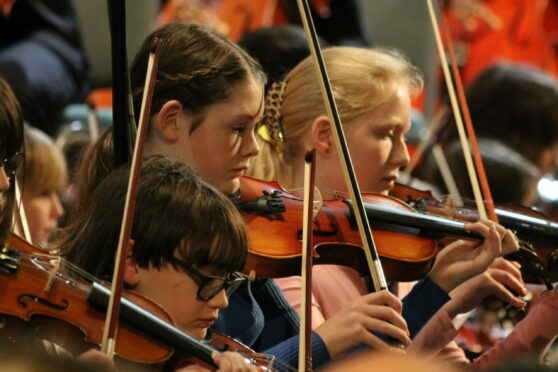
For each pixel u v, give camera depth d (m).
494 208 10.24
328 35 18.62
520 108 15.79
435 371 4.69
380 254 9.02
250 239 8.63
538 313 9.92
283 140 10.16
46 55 14.98
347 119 9.90
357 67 9.98
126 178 7.39
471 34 20.67
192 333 7.23
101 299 6.75
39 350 6.19
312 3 18.44
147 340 6.77
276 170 10.11
